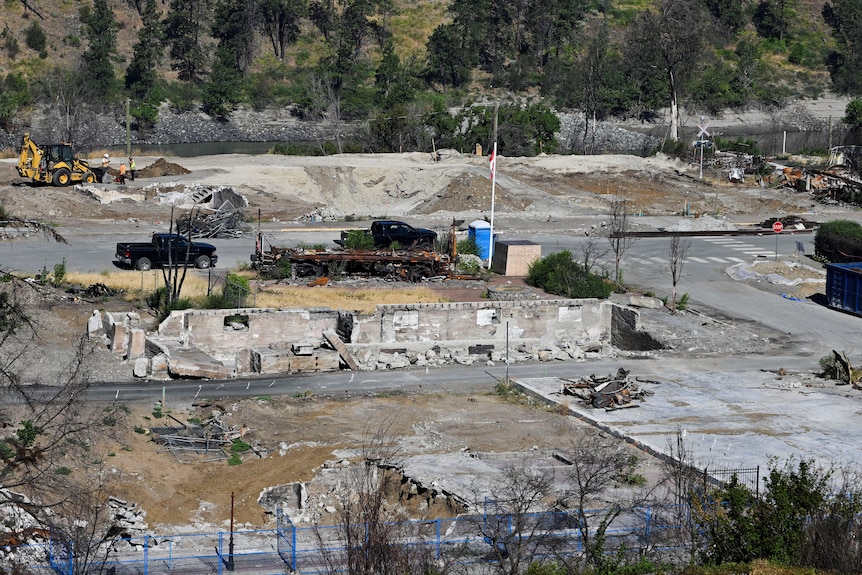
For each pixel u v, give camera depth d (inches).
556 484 1640.0
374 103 7815.0
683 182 5236.2
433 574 1228.5
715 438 1932.8
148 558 1381.6
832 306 3132.4
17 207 3595.0
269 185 4298.7
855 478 1683.1
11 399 1866.4
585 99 7657.5
